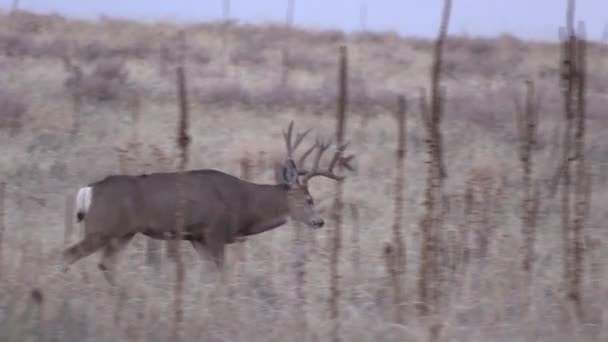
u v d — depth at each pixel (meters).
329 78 110.88
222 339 30.12
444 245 36.62
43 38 123.88
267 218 45.22
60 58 106.94
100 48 114.75
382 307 34.41
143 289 34.47
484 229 40.94
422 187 58.66
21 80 90.06
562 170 48.78
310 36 147.00
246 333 30.42
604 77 115.94
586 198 36.53
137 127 73.62
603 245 43.66
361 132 76.75
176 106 83.25
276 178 48.47
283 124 79.75
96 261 42.09
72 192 53.94
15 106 72.38
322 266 39.69
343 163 47.75
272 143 70.00
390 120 82.94
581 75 34.06
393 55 133.88
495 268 37.50
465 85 112.38
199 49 124.25
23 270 33.19
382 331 31.27
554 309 33.72
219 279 36.91
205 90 90.88
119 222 40.69
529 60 135.88
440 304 32.50
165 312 32.16
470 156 68.56
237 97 88.88
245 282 36.94
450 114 84.50
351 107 88.56
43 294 31.84
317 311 33.47
